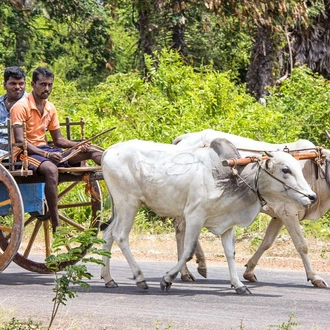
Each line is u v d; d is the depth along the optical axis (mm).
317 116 21391
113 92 21922
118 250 16922
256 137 20141
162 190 11711
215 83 21594
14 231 11703
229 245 11844
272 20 26500
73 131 19922
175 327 9375
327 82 24188
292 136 20438
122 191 11930
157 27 27547
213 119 20312
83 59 32156
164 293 11664
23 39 29062
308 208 12891
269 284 12812
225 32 33062
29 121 12414
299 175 11328
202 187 11508
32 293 11500
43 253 16141
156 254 16438
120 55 33562
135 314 10070
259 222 18484
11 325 9266
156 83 22188
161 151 11844
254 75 27859
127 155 11906
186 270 13039
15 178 12258
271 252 16656
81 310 10305
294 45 30250
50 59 30344
